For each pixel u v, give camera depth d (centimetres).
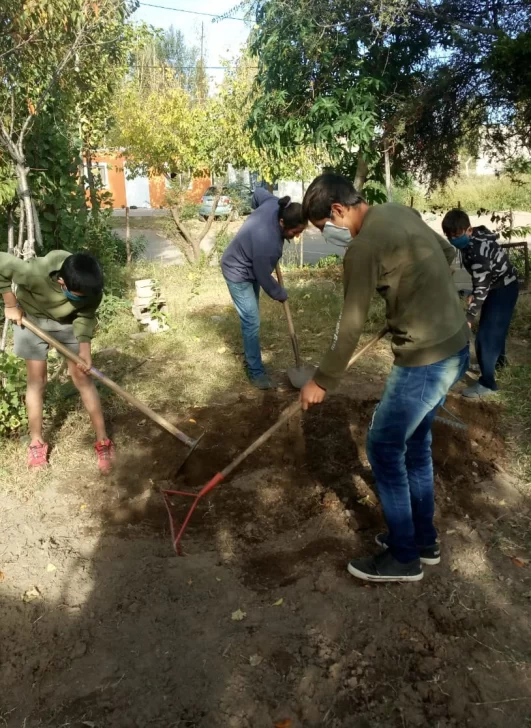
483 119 829
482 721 227
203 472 394
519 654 254
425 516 298
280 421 302
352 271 246
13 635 268
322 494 368
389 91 839
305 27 771
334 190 259
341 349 254
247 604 284
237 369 559
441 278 255
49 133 639
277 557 317
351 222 263
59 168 657
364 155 853
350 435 427
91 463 403
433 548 305
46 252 689
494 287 470
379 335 311
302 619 274
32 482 377
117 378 534
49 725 229
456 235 454
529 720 227
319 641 262
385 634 265
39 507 357
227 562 313
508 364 557
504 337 484
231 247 486
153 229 2130
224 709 232
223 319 726
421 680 243
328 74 809
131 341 644
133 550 321
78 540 329
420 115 802
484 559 311
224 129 1217
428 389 260
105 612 280
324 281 973
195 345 627
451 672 246
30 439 417
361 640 262
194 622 273
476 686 240
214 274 1095
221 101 1228
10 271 347
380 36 774
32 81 562
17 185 546
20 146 534
